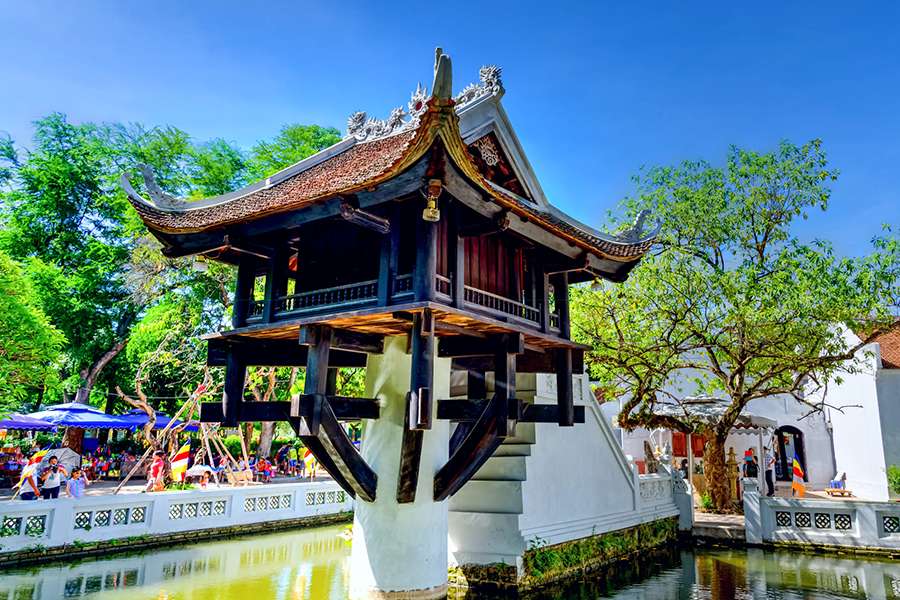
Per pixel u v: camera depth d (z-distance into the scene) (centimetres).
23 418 1938
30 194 2855
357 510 929
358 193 737
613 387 2016
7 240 2769
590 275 1094
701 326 1745
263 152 2758
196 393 1784
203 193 2545
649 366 1773
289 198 869
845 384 2364
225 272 2292
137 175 2755
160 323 2272
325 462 877
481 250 923
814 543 1505
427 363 734
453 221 805
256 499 1616
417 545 884
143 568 1142
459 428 1009
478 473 1159
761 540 1563
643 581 1177
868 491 2192
